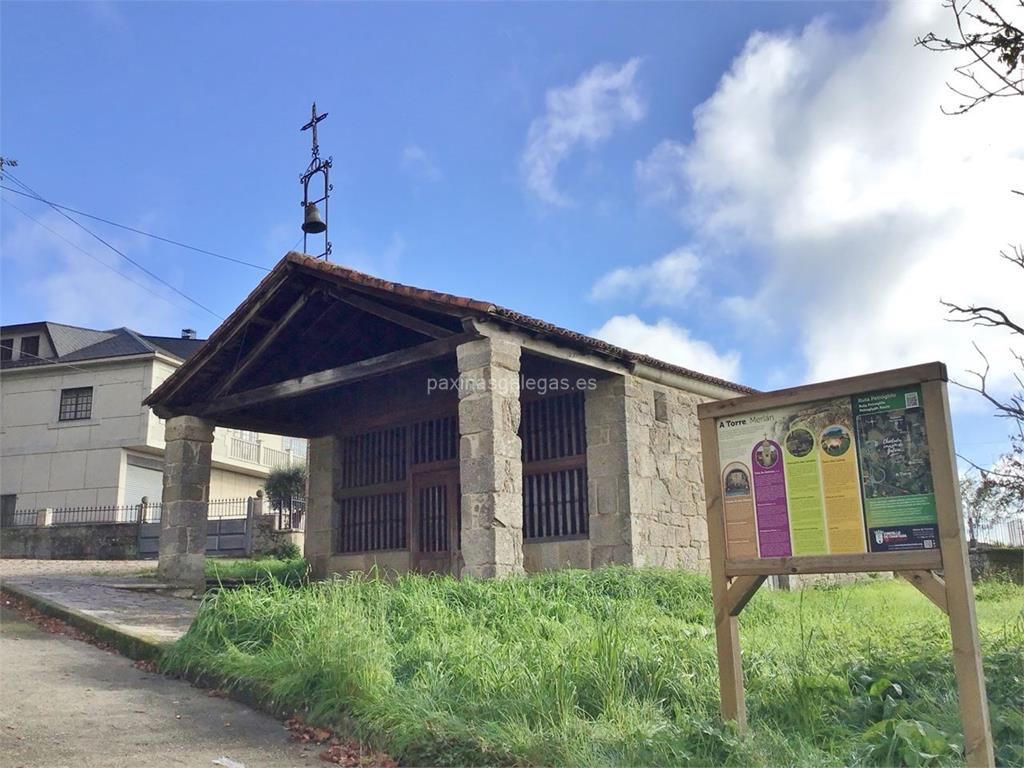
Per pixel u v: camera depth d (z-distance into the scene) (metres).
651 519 11.95
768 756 4.08
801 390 4.38
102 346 26.42
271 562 17.47
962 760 3.87
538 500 12.57
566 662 5.30
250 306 11.99
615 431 11.91
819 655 5.96
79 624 8.67
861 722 4.63
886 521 4.04
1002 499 6.49
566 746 4.26
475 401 9.57
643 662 5.46
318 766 4.65
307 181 13.38
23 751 4.73
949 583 3.80
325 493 14.90
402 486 13.83
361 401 14.62
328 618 6.37
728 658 4.48
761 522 4.44
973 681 3.70
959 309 5.41
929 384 3.99
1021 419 5.27
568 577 9.13
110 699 5.99
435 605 7.19
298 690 5.61
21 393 25.48
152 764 4.62
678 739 4.31
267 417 14.58
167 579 13.05
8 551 22.27
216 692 6.18
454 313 9.77
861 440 4.18
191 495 13.41
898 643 6.28
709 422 4.73
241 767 4.61
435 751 4.53
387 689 5.28
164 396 13.41
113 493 23.95
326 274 10.91
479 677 5.29
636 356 11.88
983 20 5.00
